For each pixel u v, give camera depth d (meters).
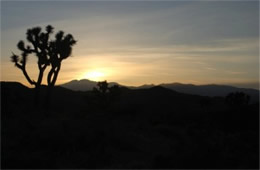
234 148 15.24
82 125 17.45
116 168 12.45
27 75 30.95
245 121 23.30
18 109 27.55
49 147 15.16
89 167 12.60
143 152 15.36
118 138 16.25
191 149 14.17
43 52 30.42
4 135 17.58
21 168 12.30
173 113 30.36
